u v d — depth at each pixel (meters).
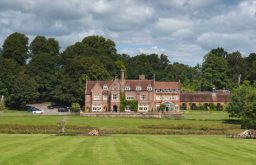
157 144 52.06
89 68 170.75
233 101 115.19
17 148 45.25
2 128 81.38
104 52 198.75
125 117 130.00
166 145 51.00
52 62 179.38
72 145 49.12
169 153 42.75
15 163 34.53
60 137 63.53
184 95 183.50
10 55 192.38
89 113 132.38
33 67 177.12
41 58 178.12
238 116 113.81
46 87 170.62
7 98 164.38
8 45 191.88
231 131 80.81
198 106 181.75
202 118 128.00
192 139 60.59
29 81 164.25
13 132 77.00
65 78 165.38
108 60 188.88
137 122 111.31
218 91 194.62
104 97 155.88
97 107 155.50
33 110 156.50
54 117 122.69
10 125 85.75
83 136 67.25
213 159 38.88
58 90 164.88
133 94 156.25
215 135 72.88
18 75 166.75
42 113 140.88
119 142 54.09
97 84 155.88
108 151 43.34
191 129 86.44
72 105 154.75
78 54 191.00
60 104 173.25
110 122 110.94
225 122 112.44
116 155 40.25
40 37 198.12
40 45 196.62
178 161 37.28
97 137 64.31
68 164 34.41
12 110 161.88
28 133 76.19
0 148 45.19
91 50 192.75
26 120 110.94
